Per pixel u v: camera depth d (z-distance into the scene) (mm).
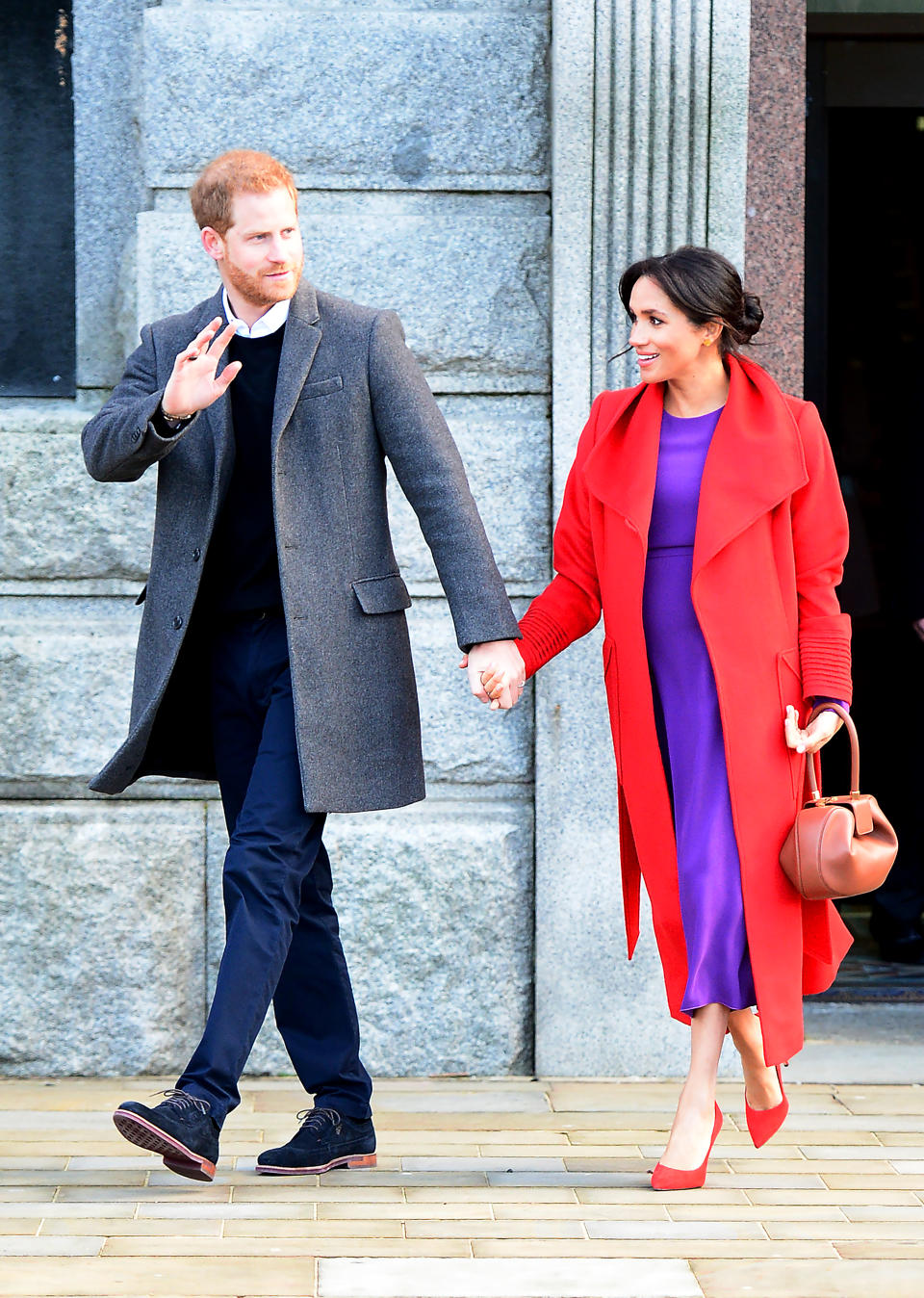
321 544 7867
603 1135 9266
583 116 10266
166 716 8219
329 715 7797
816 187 14406
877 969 13266
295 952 8305
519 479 10531
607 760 10445
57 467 10594
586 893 10461
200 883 10484
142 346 8148
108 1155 8719
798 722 8094
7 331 11289
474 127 10516
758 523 8047
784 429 8133
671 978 8430
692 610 8086
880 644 17016
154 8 10656
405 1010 10484
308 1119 8508
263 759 7863
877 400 17828
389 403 8008
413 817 10516
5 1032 10438
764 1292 6926
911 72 14242
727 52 10266
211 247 7758
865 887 7910
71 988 10438
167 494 7984
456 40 10492
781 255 10727
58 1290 6812
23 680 10516
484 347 10539
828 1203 8102
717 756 8094
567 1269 7152
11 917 10438
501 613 7875
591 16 10234
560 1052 10508
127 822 10469
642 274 8117
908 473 13695
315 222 10492
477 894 10469
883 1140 9211
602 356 10359
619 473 8234
